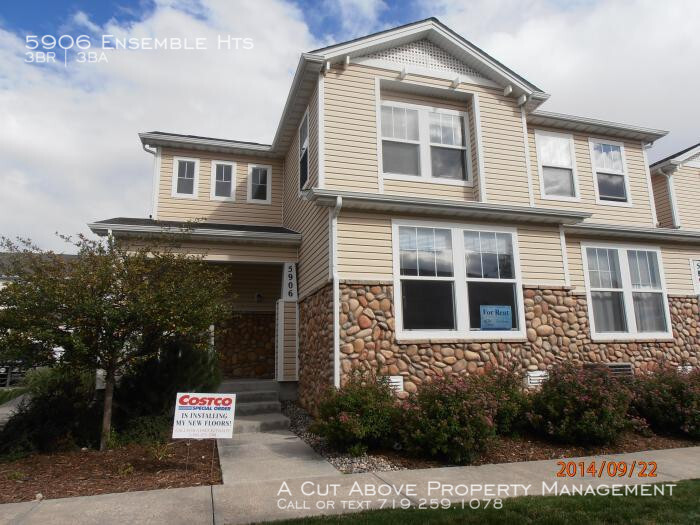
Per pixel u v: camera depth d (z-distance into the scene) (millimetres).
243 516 4199
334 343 7945
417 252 8914
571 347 9672
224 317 7809
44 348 6418
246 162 13836
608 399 7047
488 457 6426
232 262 10758
